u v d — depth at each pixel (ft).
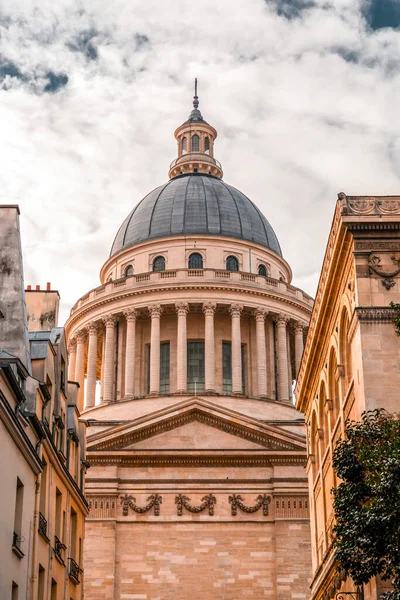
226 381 381.60
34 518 151.94
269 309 392.06
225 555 286.25
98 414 367.66
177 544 287.48
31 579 149.28
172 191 432.66
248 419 302.66
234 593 281.54
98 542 285.84
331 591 180.04
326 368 183.21
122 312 389.39
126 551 286.66
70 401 209.97
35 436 154.40
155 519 290.56
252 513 291.38
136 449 297.33
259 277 396.98
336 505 116.26
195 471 296.71
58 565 173.27
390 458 105.91
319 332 183.21
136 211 434.71
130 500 292.20
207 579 283.38
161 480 294.66
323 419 196.65
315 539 209.36
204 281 384.88
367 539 108.06
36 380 155.74
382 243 149.79
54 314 204.44
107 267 429.38
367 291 147.13
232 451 296.92
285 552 285.64
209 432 305.32
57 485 175.83
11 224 168.35
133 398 369.09
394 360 143.43
